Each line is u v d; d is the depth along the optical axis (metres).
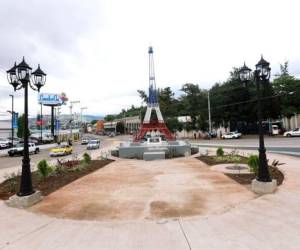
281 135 47.69
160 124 27.66
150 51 30.66
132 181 10.96
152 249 4.82
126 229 5.81
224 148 26.80
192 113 59.66
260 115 9.01
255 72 9.28
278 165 13.51
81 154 29.06
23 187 8.03
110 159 19.44
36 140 60.03
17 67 8.45
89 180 11.46
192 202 7.65
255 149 24.50
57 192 9.40
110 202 7.95
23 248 5.04
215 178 10.95
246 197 7.96
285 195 8.03
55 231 5.84
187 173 12.37
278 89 49.97
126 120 121.88
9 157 30.33
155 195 8.57
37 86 9.63
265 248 4.74
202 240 5.13
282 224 5.81
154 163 16.47
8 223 6.42
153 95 28.75
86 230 5.82
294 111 48.62
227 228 5.69
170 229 5.73
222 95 54.00
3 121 72.38
